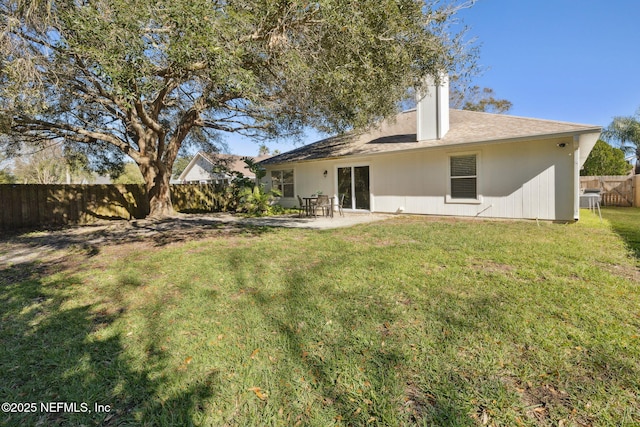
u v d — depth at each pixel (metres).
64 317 3.01
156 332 2.65
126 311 3.12
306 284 3.73
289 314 2.93
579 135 7.41
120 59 3.58
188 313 3.02
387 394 1.85
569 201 8.00
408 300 3.17
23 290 3.79
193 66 4.25
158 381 2.01
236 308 3.11
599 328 2.50
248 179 14.20
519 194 8.69
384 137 12.81
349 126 8.26
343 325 2.69
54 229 10.13
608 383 1.89
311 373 2.06
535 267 4.12
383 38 4.59
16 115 6.39
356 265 4.42
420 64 5.74
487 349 2.26
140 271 4.50
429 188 10.42
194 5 3.44
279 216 12.35
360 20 4.08
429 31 5.29
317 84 5.32
